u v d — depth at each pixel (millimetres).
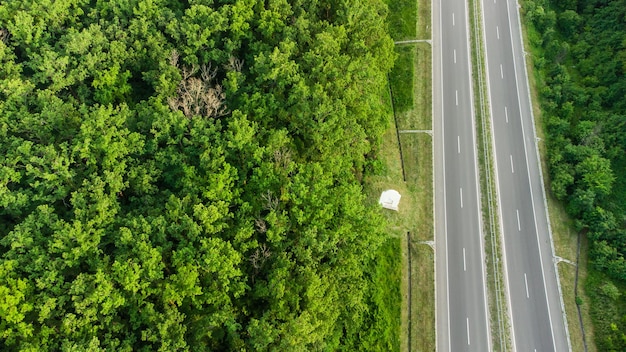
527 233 63656
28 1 61375
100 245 45469
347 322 53906
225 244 43719
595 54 78125
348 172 55562
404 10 84625
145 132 53812
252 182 49625
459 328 57156
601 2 82375
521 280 60438
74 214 48906
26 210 50000
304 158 55594
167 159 50906
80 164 51156
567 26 83312
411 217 64938
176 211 45281
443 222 64625
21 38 59844
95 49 58875
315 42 58656
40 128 52594
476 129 72250
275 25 61062
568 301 58781
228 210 46344
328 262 49094
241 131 48969
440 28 83312
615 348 54438
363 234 50062
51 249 42531
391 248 61938
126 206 50844
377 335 55594
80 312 39938
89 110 57031
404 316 58031
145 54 61438
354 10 62469
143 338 40562
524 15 85250
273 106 54750
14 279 41438
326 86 55625
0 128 52125
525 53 80375
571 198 64500
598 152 66688
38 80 57844
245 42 64125
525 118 73625
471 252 62156
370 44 65375
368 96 58812
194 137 50062
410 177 68312
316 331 45281
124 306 44188
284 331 42875
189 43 60469
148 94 63094
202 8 60938
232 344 44250
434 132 72188
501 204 66062
